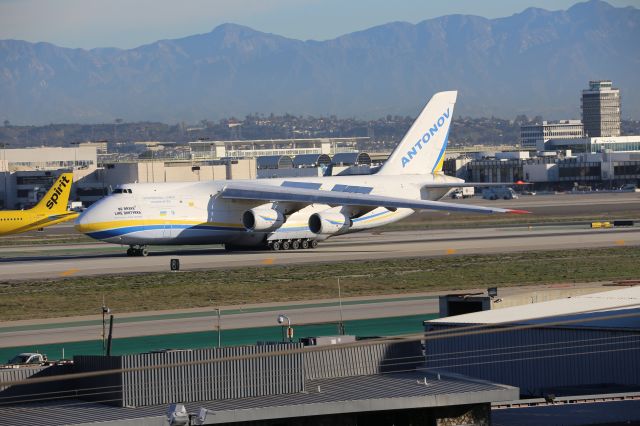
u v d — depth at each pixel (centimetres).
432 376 8694
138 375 7744
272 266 19588
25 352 11988
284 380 8038
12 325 14050
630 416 8469
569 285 16425
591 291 13425
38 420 7312
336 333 12638
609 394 9200
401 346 9006
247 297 16025
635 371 9638
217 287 16888
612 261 19588
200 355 7962
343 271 18712
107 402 7850
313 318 13938
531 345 9956
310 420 7681
